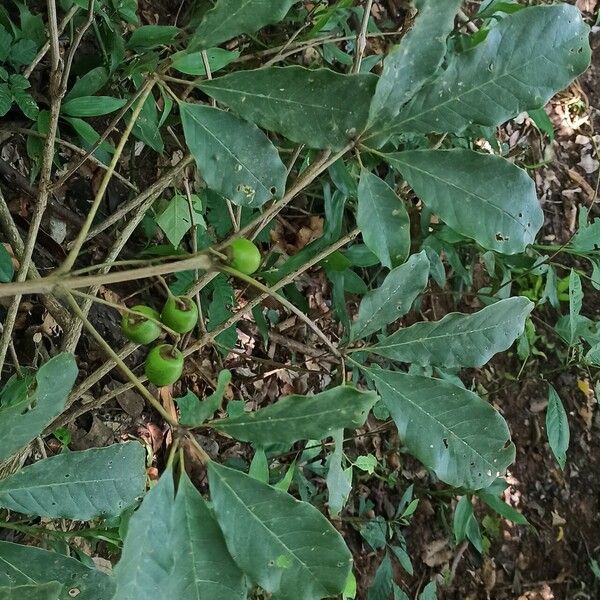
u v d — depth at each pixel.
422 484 1.44
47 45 0.76
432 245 1.11
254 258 0.47
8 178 0.87
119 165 1.01
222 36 0.45
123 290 1.01
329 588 0.41
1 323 0.87
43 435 0.74
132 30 1.02
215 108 0.48
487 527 1.54
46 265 0.93
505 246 0.50
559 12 0.46
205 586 0.40
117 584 0.39
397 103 0.46
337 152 0.51
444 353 0.52
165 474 0.41
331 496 0.53
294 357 1.26
